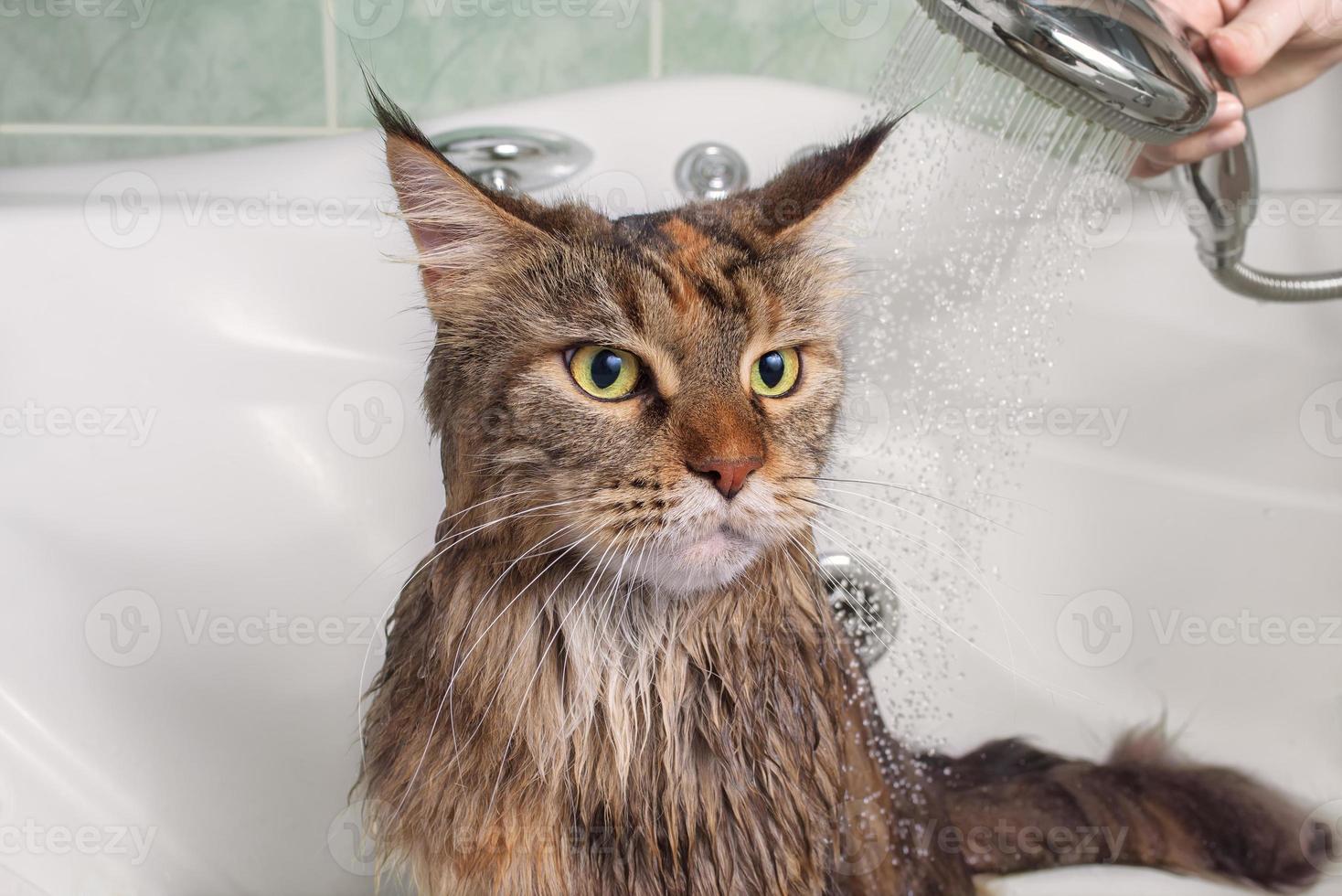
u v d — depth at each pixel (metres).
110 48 2.32
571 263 1.11
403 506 1.85
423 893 1.18
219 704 1.63
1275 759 1.72
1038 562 1.97
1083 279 1.96
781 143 2.13
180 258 1.82
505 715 1.14
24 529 1.59
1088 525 1.97
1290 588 1.83
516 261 1.13
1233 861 1.52
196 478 1.75
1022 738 1.78
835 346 1.24
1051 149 1.56
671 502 1.06
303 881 1.55
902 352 1.92
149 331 1.78
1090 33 1.16
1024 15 1.16
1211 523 1.90
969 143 1.76
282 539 1.77
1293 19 1.41
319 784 1.65
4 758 1.35
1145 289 1.96
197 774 1.54
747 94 2.14
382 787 1.22
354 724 1.69
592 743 1.18
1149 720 1.81
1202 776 1.65
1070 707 1.88
